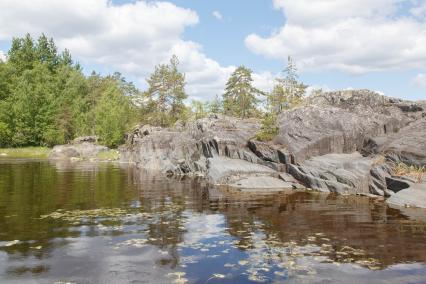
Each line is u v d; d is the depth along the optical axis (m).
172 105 68.12
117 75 112.19
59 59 119.88
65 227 13.69
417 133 24.28
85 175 33.44
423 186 19.34
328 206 18.02
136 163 47.56
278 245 11.46
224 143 32.19
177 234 12.79
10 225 13.96
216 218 15.38
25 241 11.82
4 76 98.50
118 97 88.62
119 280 8.73
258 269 9.42
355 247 11.25
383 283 8.59
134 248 11.13
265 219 15.19
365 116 28.45
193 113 56.38
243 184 25.48
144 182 28.23
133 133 65.75
